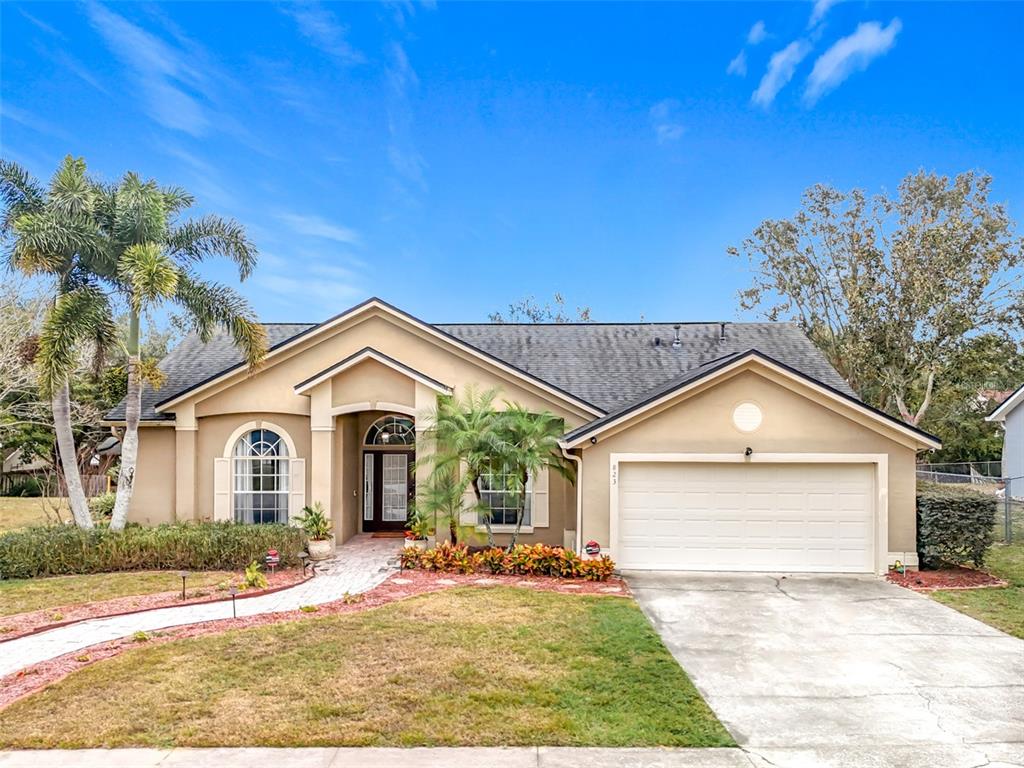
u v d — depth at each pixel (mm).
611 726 6410
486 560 13414
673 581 12766
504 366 15898
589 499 13648
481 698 7004
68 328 13930
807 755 5926
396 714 6617
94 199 14727
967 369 33938
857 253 35188
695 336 20484
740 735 6320
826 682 7691
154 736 6168
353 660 8117
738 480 13602
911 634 9523
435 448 15445
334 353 16344
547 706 6840
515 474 13617
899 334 33750
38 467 33406
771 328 21031
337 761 5730
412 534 14812
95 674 7688
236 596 11328
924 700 7191
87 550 13289
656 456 13570
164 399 16562
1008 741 6227
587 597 11328
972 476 28734
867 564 13398
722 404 13562
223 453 16344
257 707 6777
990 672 8039
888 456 13367
